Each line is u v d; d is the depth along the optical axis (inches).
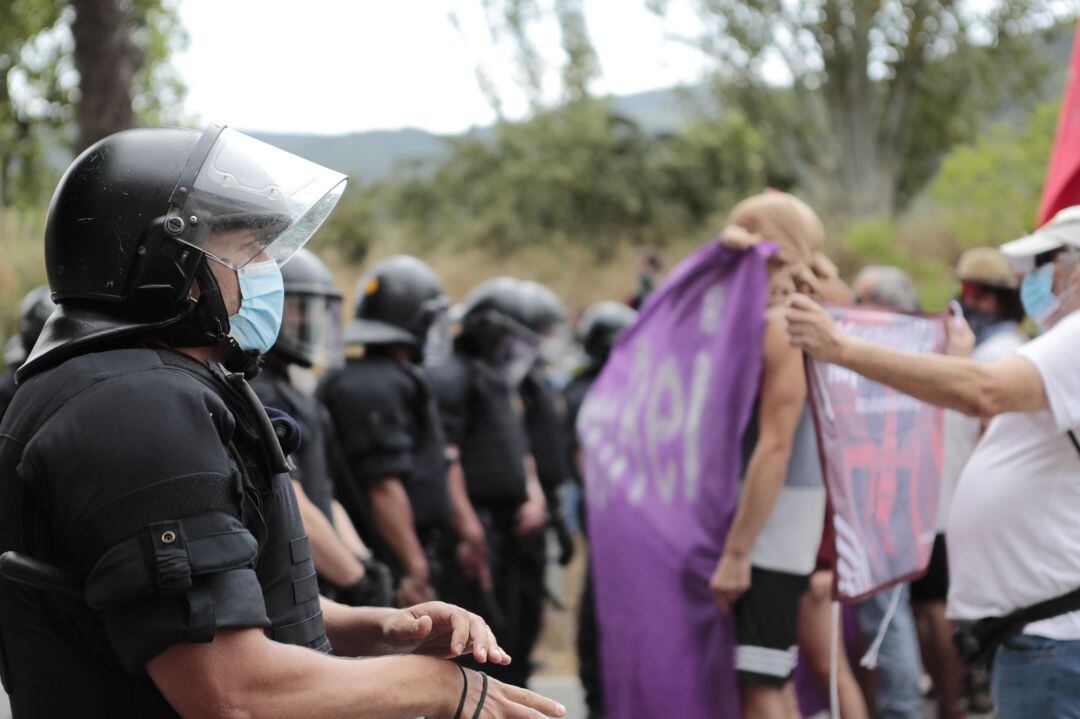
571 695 239.1
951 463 178.7
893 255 489.4
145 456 59.2
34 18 520.1
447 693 67.6
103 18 318.3
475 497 200.7
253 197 66.8
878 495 131.7
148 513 58.4
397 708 65.0
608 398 172.4
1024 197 349.7
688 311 156.5
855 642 180.1
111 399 60.4
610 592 163.9
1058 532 108.2
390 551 164.7
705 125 861.2
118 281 64.4
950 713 189.3
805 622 165.3
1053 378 106.5
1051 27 621.3
